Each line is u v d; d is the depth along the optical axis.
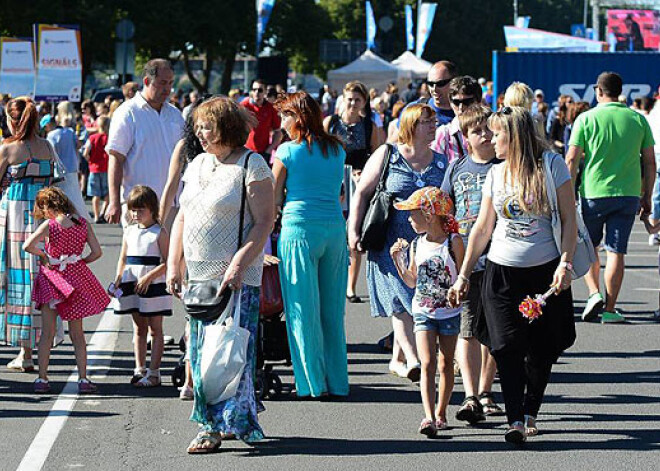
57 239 12.03
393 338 14.55
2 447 10.02
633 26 100.94
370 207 12.14
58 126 23.44
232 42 87.12
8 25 74.00
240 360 9.53
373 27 67.62
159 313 12.35
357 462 9.55
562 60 42.06
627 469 9.36
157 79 13.62
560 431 10.61
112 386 12.48
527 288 9.91
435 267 10.34
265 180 9.66
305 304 11.70
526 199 9.70
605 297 17.36
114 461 9.59
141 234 12.42
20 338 13.08
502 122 9.77
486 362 11.26
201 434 9.85
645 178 16.41
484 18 122.12
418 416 11.18
